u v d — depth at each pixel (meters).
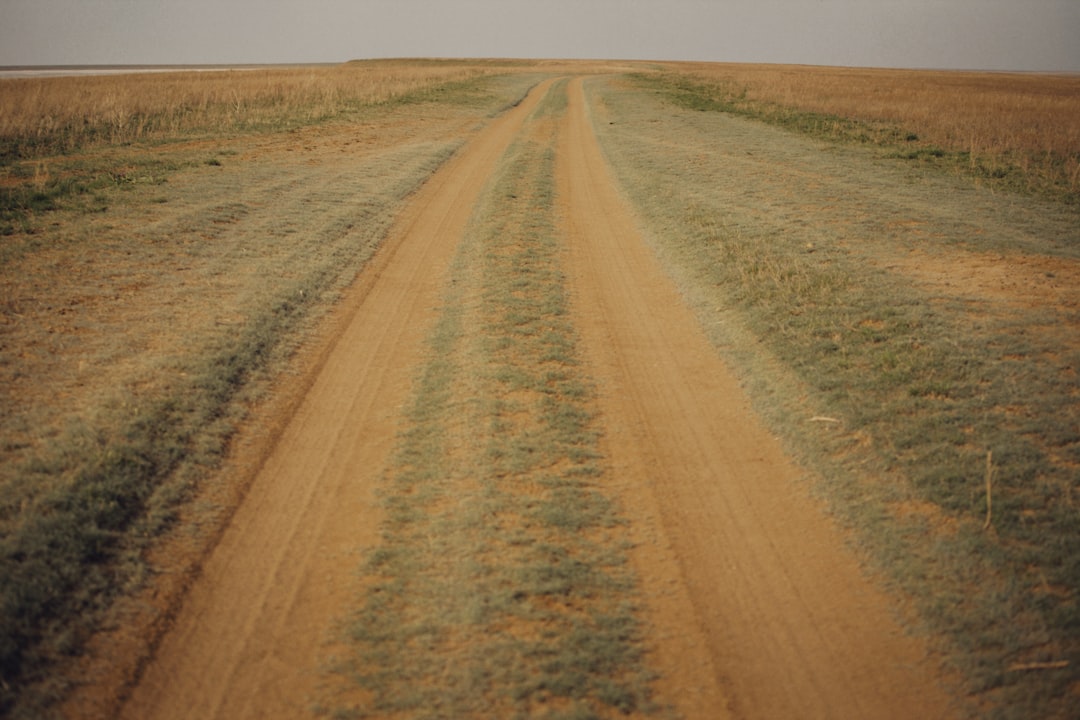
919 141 21.78
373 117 26.94
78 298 8.13
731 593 4.50
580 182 17.16
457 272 10.44
